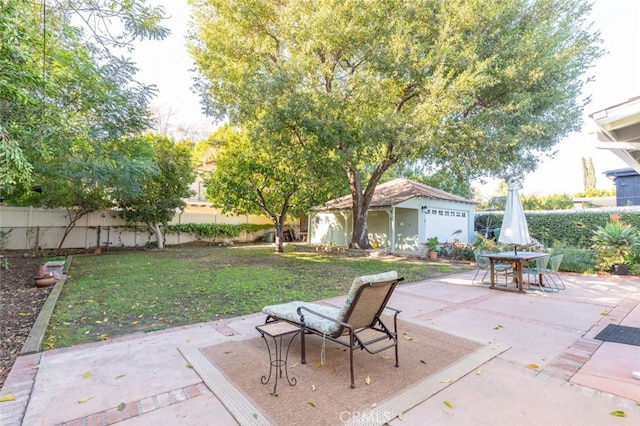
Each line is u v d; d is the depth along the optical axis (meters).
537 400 2.71
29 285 7.54
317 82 11.27
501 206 24.56
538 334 4.33
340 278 8.62
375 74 10.52
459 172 11.53
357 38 10.06
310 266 10.88
